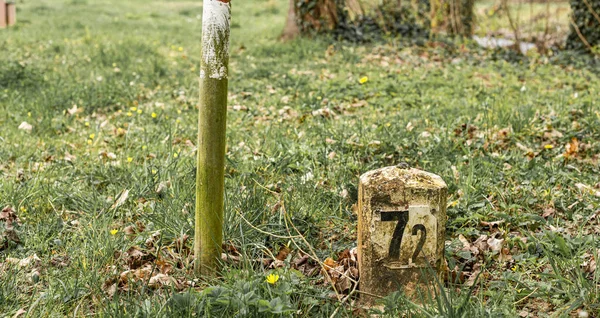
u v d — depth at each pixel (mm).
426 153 5816
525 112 6816
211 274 3816
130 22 19234
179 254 4105
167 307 3346
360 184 3482
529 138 6336
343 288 3719
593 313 3391
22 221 4637
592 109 7270
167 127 6965
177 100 8484
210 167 3662
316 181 5281
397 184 3383
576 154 5805
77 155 6199
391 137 6250
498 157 5637
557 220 4449
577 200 4816
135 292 3705
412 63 10906
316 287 3719
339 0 13539
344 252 4055
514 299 3557
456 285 3729
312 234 4477
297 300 3584
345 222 4625
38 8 21984
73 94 8375
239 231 4266
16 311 3518
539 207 4820
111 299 3625
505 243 4230
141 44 13023
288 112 7691
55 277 3855
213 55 3504
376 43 12781
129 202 4918
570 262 3842
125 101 8414
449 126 6555
